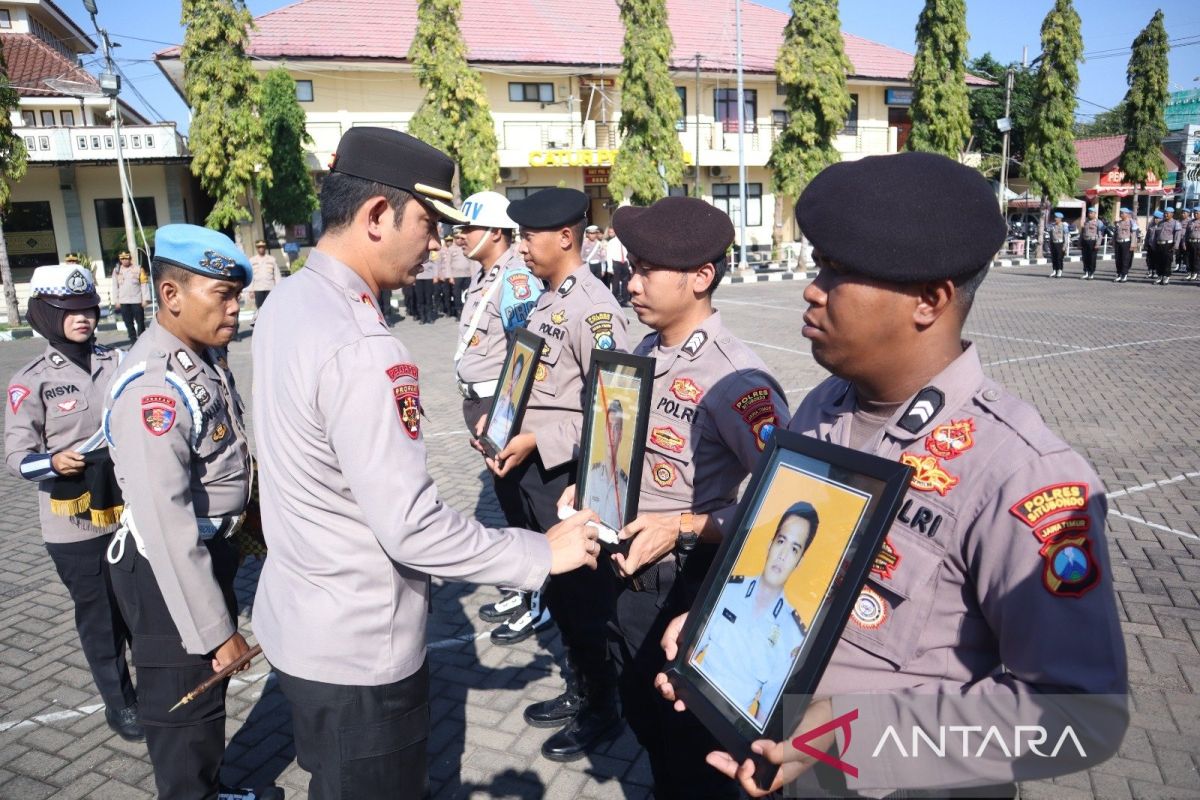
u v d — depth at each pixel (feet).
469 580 5.61
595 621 9.75
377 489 5.28
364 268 6.11
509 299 12.20
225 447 8.05
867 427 4.67
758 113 94.07
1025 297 55.88
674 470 7.26
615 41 91.25
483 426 11.27
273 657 5.89
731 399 6.86
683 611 7.18
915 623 4.01
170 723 7.66
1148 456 20.04
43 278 10.27
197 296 7.66
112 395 7.33
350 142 5.98
